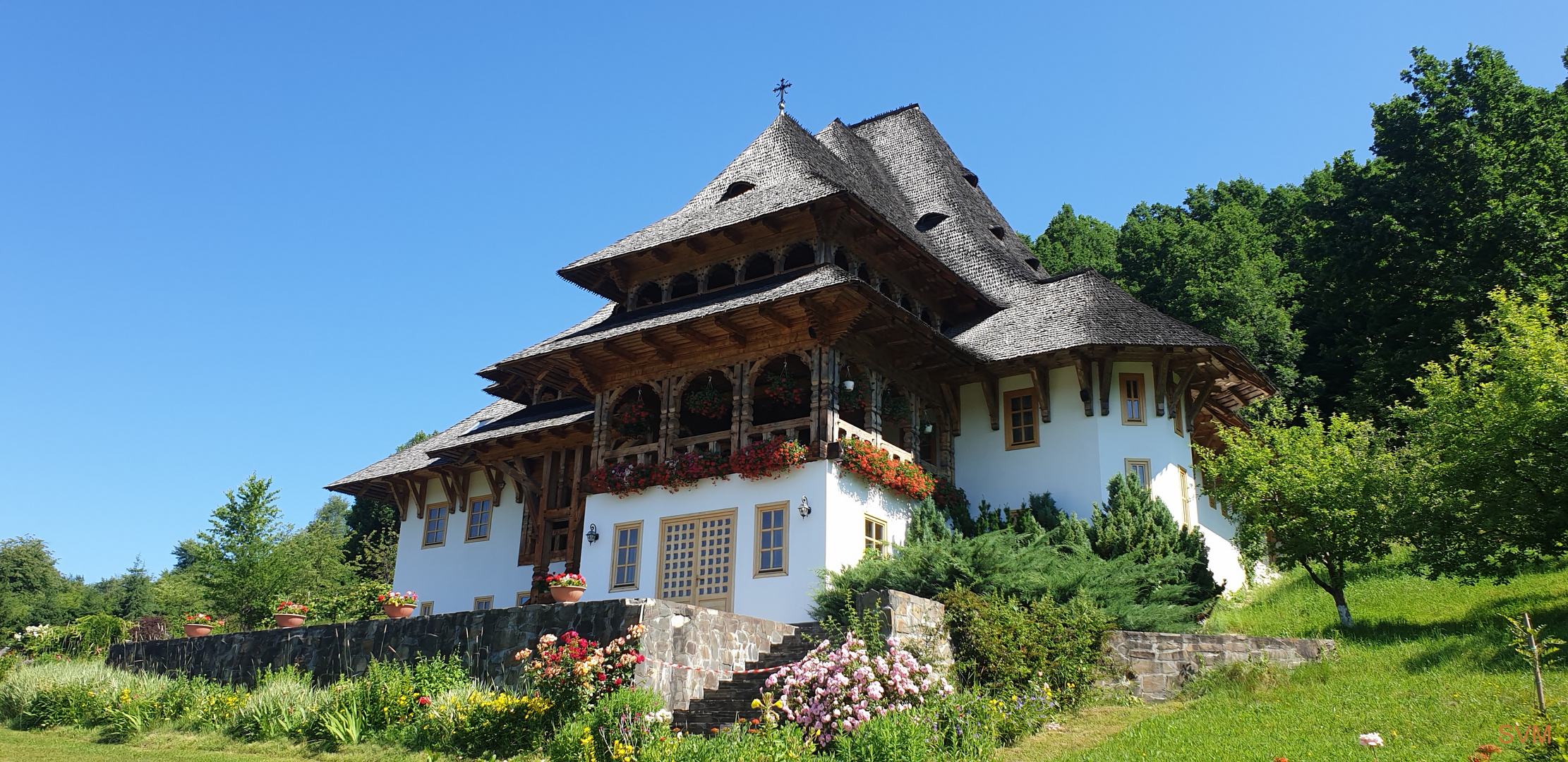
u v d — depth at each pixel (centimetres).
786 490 2073
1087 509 2355
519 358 2462
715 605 2083
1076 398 2455
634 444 2469
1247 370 2503
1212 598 2108
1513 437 1672
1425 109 4100
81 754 1550
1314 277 4353
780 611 1992
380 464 3469
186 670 2123
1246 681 1516
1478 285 3634
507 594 2989
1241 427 2928
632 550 2244
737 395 2212
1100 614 1653
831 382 2098
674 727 1413
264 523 3912
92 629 3300
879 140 3691
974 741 1259
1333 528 1919
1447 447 1839
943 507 2372
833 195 2262
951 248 3097
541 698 1405
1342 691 1416
